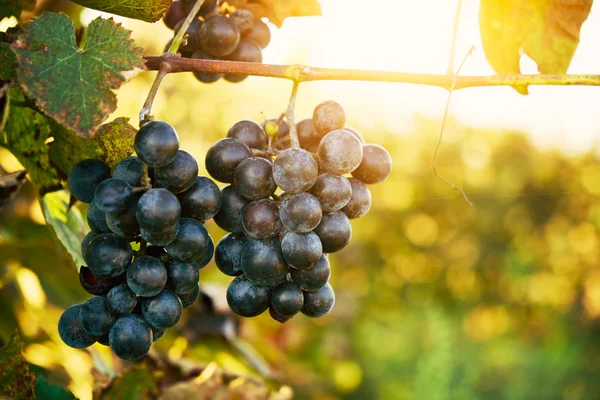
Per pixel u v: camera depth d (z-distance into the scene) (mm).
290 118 409
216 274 874
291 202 391
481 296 2832
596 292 2795
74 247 478
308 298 421
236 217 406
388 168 424
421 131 2787
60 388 527
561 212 3000
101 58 379
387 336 2141
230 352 652
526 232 2941
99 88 374
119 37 383
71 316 396
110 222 379
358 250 2432
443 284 2812
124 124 413
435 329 1931
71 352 530
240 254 414
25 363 448
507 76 437
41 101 366
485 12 515
